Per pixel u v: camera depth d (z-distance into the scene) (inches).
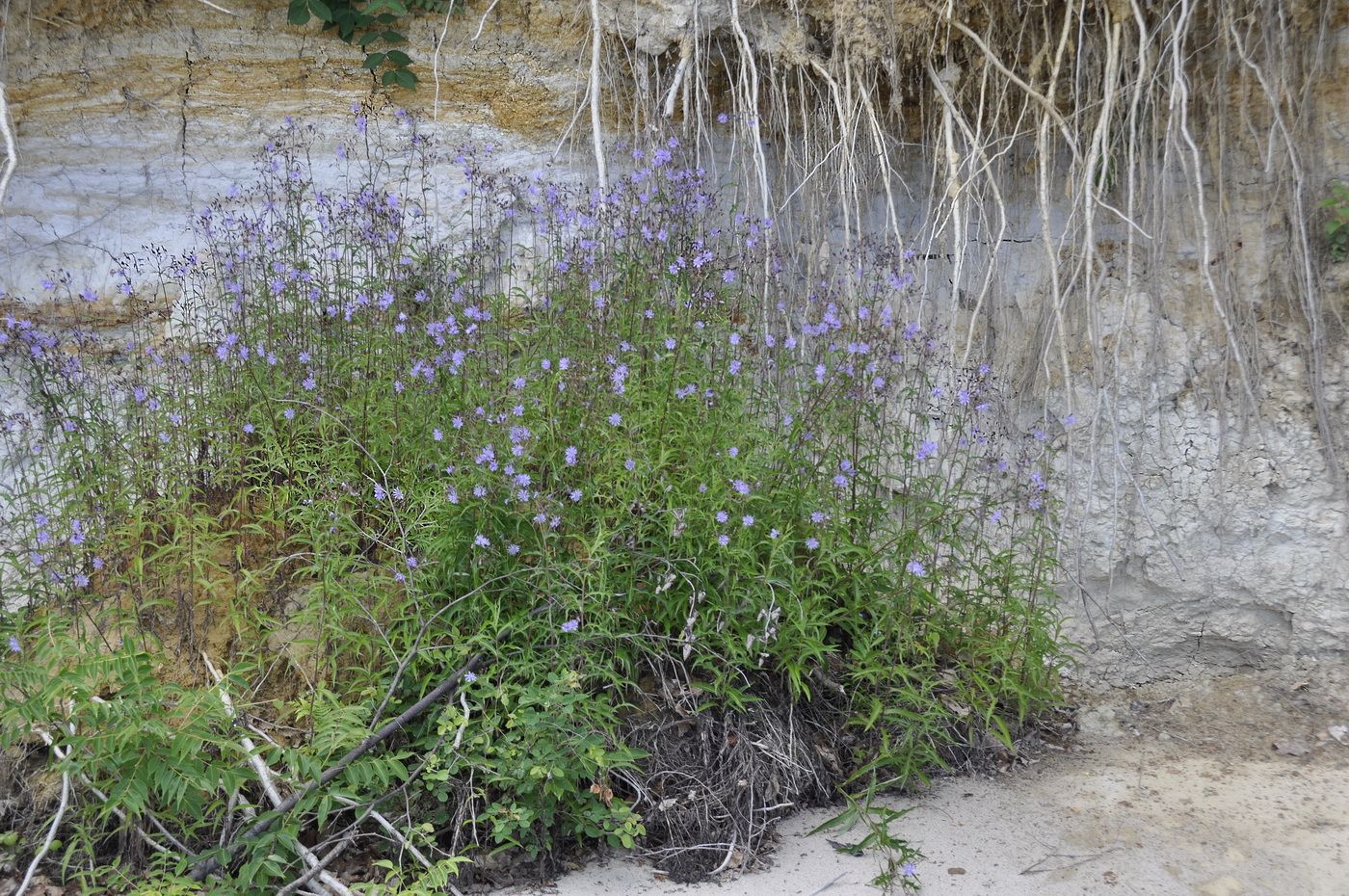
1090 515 199.0
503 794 139.6
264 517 155.9
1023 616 168.2
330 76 220.1
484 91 224.2
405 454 164.1
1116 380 188.7
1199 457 194.7
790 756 151.7
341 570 148.9
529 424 155.3
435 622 147.6
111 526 157.1
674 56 221.3
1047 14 201.9
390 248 188.1
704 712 151.0
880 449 174.9
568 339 169.9
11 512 175.2
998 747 168.7
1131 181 189.0
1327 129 193.9
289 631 153.9
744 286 191.0
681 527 144.8
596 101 199.9
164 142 215.5
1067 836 143.3
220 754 136.4
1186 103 193.3
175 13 214.1
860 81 206.2
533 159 225.8
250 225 194.1
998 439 190.5
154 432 165.3
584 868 137.1
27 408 174.4
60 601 149.6
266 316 183.9
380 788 136.9
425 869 132.1
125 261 210.5
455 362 160.1
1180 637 196.2
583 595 141.9
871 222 218.4
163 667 149.6
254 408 166.1
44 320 202.4
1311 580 188.4
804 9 212.7
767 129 222.4
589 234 190.9
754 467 159.3
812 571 159.2
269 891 127.1
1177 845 140.3
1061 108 209.0
